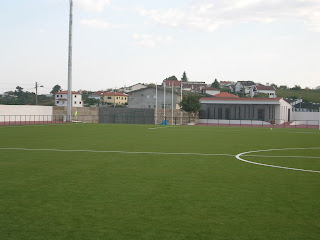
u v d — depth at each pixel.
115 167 12.15
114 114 56.44
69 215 6.56
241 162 13.69
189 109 58.97
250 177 10.47
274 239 5.46
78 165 12.55
